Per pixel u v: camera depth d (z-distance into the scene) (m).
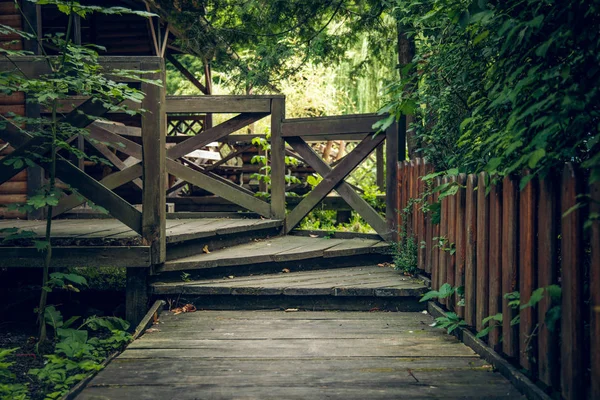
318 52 8.75
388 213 6.24
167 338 3.82
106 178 6.59
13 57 4.80
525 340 2.79
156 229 4.62
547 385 2.68
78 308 5.31
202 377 3.04
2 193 6.46
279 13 8.14
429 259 4.67
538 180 2.75
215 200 9.26
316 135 6.69
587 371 2.46
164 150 4.74
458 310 3.88
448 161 4.76
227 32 8.87
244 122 6.80
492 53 3.43
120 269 6.11
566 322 2.42
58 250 4.62
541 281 2.65
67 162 4.53
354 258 5.79
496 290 3.21
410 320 4.32
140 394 2.79
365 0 8.25
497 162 2.70
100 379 3.00
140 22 11.18
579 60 2.55
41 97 3.64
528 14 2.84
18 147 4.45
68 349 3.54
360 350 3.53
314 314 4.53
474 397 2.75
